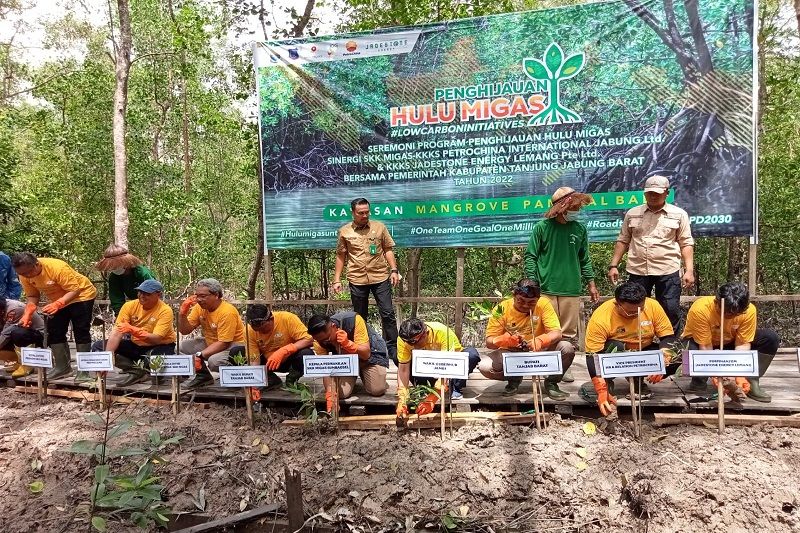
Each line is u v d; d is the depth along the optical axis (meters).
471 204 6.00
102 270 5.34
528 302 4.09
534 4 9.30
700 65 5.32
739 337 4.00
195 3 10.34
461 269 6.14
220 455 4.05
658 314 4.12
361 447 3.95
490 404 4.36
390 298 5.54
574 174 5.71
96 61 13.56
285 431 4.25
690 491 3.27
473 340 7.64
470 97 5.91
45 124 11.99
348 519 3.36
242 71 8.39
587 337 4.18
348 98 6.24
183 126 13.41
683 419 3.89
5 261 5.94
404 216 6.18
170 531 3.52
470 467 3.64
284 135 6.44
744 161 5.27
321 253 9.08
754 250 5.31
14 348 5.69
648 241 4.67
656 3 5.37
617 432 3.87
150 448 4.06
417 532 3.28
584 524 3.21
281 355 4.48
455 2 7.41
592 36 5.55
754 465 3.40
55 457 4.14
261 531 3.46
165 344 5.18
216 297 4.71
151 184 12.78
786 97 8.62
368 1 7.29
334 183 6.36
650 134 5.49
